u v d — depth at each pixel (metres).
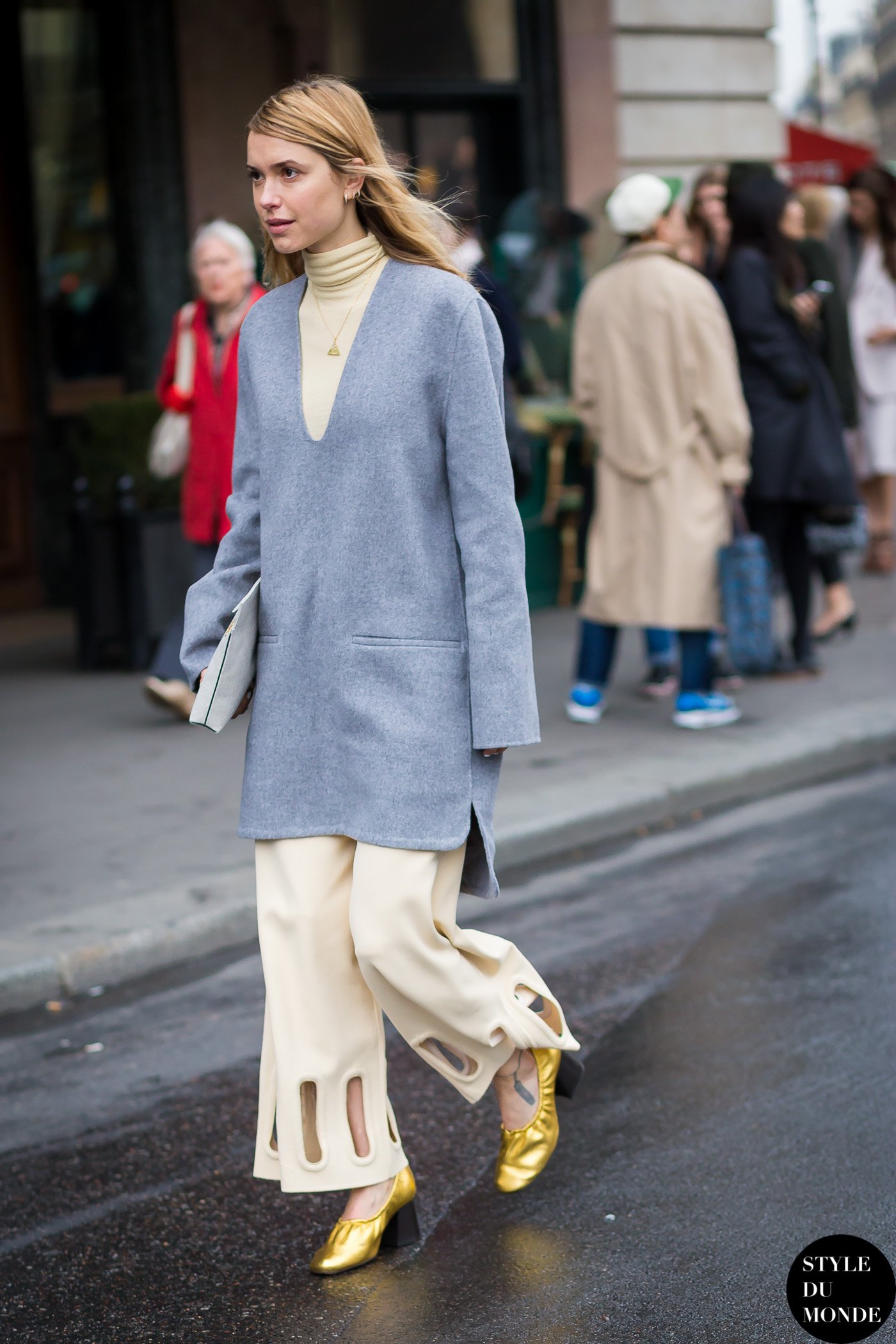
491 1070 3.02
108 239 10.30
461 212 7.31
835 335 7.79
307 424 2.80
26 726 7.53
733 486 6.68
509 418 7.42
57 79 10.23
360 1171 2.93
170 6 10.12
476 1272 2.96
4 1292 3.00
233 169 10.42
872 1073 3.73
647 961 4.57
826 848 5.58
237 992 4.50
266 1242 3.14
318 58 10.71
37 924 4.73
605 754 6.52
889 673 7.83
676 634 7.31
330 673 2.82
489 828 2.88
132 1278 3.03
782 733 6.75
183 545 8.80
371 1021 2.94
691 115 11.98
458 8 11.20
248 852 5.43
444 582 2.81
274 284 3.00
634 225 6.66
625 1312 2.79
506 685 2.77
